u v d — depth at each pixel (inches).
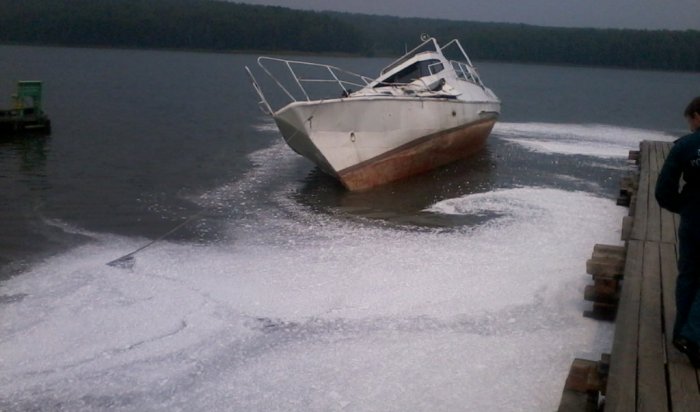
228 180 555.8
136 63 2586.1
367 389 218.7
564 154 717.9
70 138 771.4
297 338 255.4
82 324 259.6
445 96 599.5
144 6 4461.1
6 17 3885.3
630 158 668.7
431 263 335.3
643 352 199.9
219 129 884.0
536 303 286.7
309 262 336.8
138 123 919.7
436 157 604.7
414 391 216.8
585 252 355.9
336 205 475.5
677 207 196.7
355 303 287.1
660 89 2246.6
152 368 230.8
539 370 228.8
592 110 1362.0
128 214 435.8
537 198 486.6
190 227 405.1
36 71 1904.5
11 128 781.3
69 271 316.5
